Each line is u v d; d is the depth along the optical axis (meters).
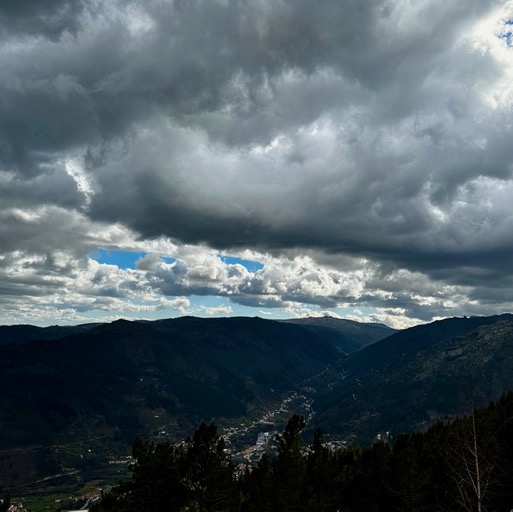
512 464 51.38
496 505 51.88
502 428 58.03
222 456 60.16
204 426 60.31
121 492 56.19
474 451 38.69
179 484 56.75
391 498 60.97
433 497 60.81
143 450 56.47
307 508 63.66
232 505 60.41
